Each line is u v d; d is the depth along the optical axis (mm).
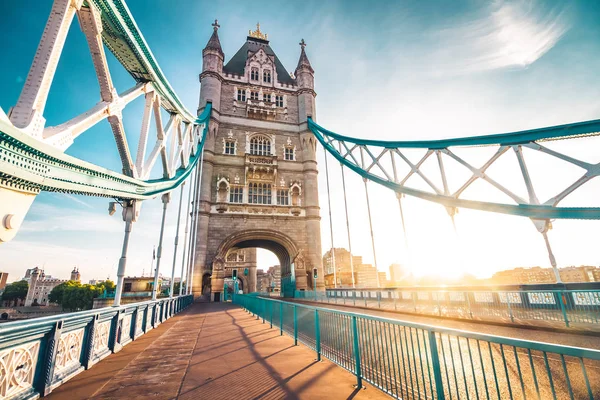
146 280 58906
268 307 12586
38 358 4430
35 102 4832
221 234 34094
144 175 10508
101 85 7320
